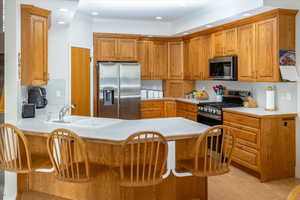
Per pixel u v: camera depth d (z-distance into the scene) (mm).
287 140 3789
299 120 3764
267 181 3695
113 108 5719
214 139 4633
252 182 3666
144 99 6094
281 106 4055
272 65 3791
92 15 5453
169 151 2561
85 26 5449
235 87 5094
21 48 3344
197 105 5246
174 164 2582
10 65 3016
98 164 2689
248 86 4754
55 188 3045
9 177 3010
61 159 2371
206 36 5406
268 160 3686
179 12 5164
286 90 3953
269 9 3717
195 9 4918
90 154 2768
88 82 5617
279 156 3754
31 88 4055
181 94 6445
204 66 5484
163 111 6266
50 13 3625
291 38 3775
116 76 5707
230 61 4582
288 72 3715
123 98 5777
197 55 5734
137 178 2227
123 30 5934
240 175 3934
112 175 2678
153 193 2701
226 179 3771
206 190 2898
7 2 2957
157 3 4574
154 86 6836
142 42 6270
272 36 3781
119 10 5043
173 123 3199
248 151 3861
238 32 4484
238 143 4066
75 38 5098
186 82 6426
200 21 4988
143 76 6305
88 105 5641
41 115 3887
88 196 2842
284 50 3727
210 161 2438
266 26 3885
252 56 4172
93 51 5820
